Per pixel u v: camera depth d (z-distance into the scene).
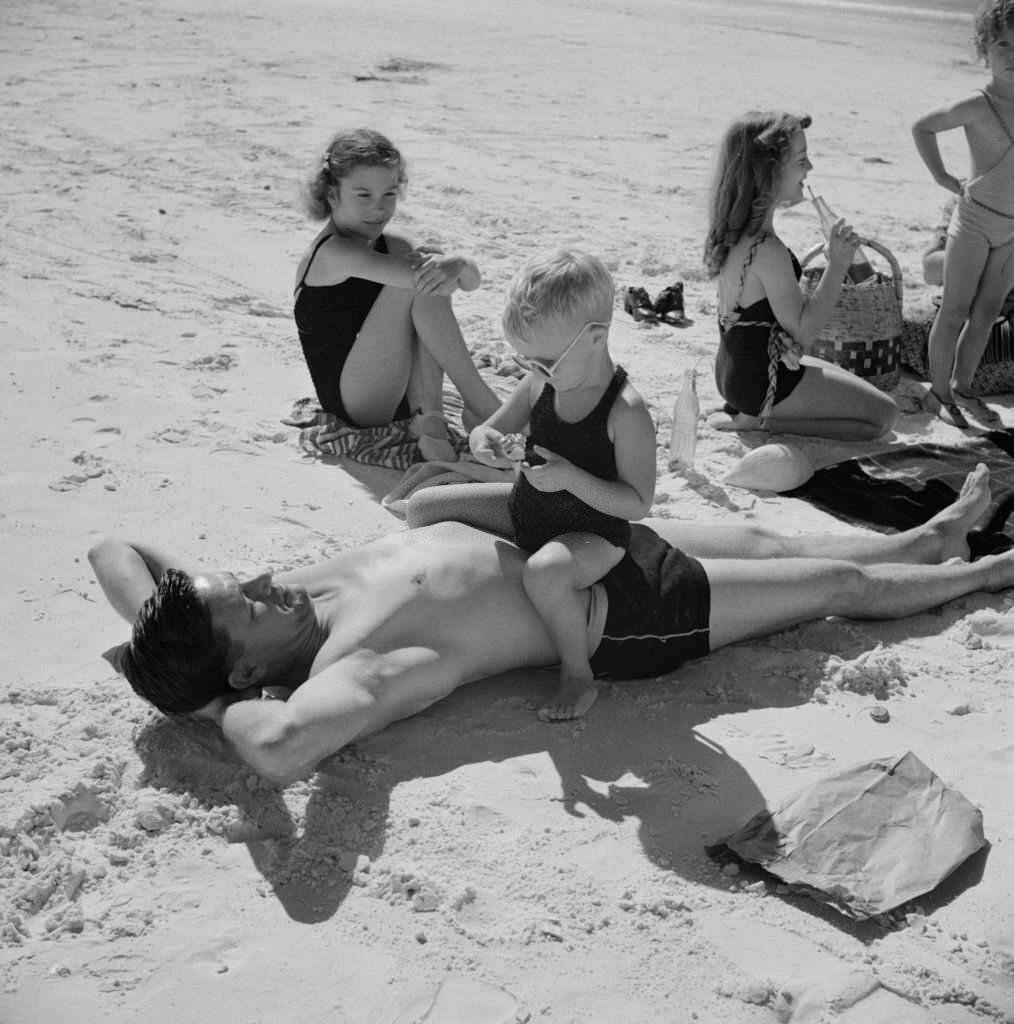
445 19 23.66
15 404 6.38
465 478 5.52
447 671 4.00
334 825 3.53
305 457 6.05
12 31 18.92
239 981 3.02
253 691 3.88
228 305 8.16
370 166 5.84
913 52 23.64
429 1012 2.95
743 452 6.37
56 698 4.02
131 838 3.45
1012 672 4.43
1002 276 6.77
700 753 3.93
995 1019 3.00
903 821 3.51
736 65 20.59
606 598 4.17
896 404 6.70
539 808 3.65
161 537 5.14
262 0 24.08
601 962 3.11
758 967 3.12
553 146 13.61
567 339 3.95
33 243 9.10
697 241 10.07
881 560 4.98
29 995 2.95
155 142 12.52
